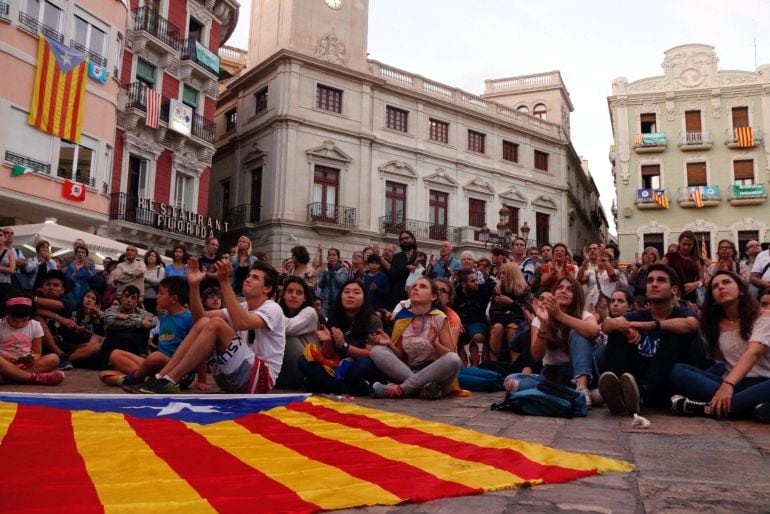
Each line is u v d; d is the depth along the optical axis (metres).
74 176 17.50
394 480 2.31
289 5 26.17
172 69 22.36
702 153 32.25
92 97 17.98
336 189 26.00
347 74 26.56
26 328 6.25
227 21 26.09
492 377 6.45
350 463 2.59
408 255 9.55
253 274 5.45
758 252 9.11
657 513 2.07
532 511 2.05
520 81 36.69
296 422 3.67
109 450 2.68
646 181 33.25
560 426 4.03
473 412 4.69
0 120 15.33
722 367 4.77
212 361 5.05
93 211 17.88
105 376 5.83
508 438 3.47
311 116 25.59
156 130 21.36
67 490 2.04
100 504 1.88
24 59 16.02
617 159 33.44
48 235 11.78
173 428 3.31
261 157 26.05
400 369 5.61
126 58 20.44
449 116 29.94
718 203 31.41
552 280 8.60
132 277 10.07
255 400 4.54
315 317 6.18
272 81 26.02
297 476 2.34
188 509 1.88
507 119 32.47
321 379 5.68
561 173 34.44
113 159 19.70
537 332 5.80
